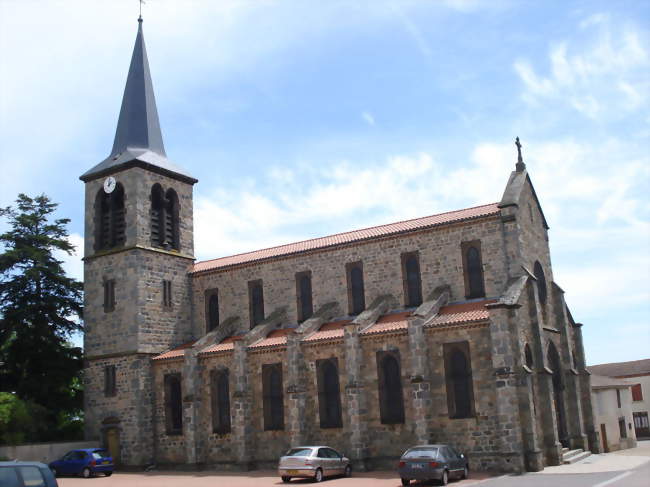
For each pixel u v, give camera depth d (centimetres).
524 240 4291
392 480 3431
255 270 5144
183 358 4766
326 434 4162
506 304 3688
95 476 4316
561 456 3825
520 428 3575
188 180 5591
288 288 4962
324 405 4222
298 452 3578
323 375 4259
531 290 4044
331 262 4812
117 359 4953
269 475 4003
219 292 5284
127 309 4984
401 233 4522
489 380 3706
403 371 3962
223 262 5459
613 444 5416
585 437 4412
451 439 3766
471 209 4559
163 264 5225
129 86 5647
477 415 3709
